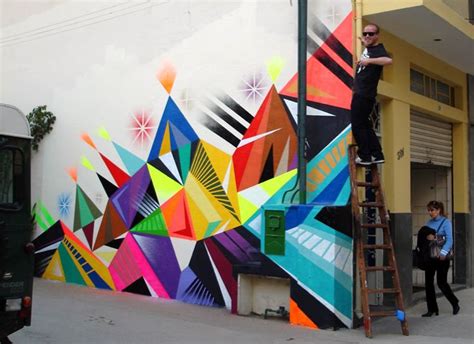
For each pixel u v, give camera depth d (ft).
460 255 37.96
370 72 25.34
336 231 25.66
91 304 30.68
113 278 35.06
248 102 30.27
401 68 31.09
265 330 25.49
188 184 32.12
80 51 38.09
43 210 39.24
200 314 28.60
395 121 30.12
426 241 29.37
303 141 27.73
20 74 41.68
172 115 33.12
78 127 37.73
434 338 24.58
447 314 29.53
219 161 31.07
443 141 37.24
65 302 31.07
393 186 29.60
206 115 31.73
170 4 33.83
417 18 27.73
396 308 26.11
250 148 29.99
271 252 27.37
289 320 27.07
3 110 19.70
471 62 35.96
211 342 23.44
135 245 34.12
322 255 25.90
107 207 35.76
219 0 31.78
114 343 23.13
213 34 31.89
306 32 28.32
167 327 25.93
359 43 27.14
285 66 29.19
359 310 26.91
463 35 30.27
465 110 38.86
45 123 39.17
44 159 39.45
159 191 33.32
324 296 25.76
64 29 39.14
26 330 24.75
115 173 35.53
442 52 33.71
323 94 27.84
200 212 31.50
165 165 33.19
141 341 23.52
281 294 27.61
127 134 35.14
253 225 29.48
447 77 36.76
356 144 26.45
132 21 35.47
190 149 32.22
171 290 32.40
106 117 36.27
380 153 25.84
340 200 26.94
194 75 32.45
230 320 27.35
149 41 34.58
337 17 27.78
